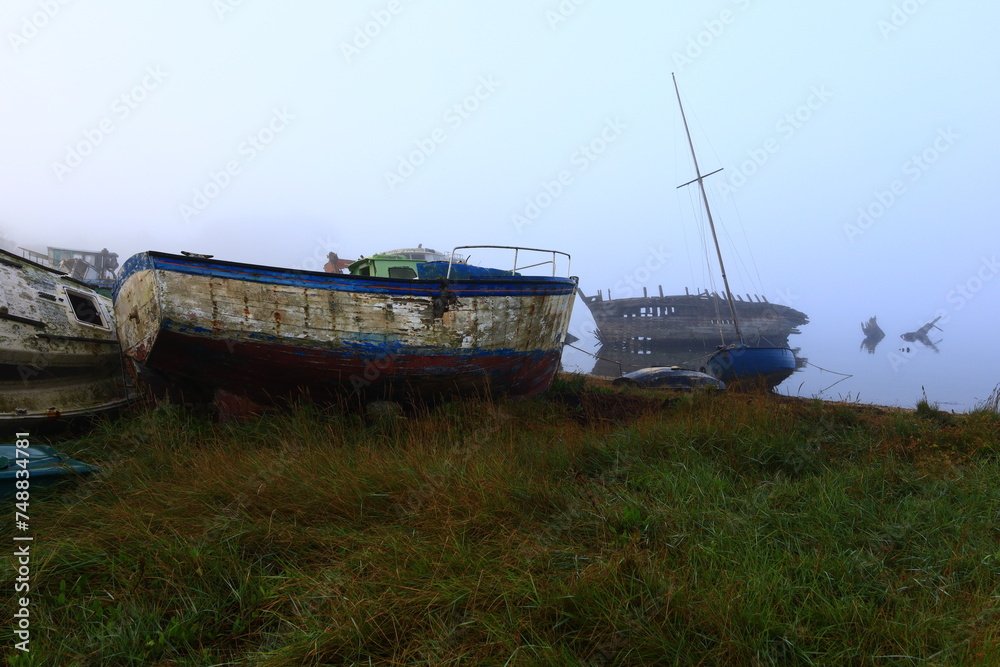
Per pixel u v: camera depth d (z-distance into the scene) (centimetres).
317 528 355
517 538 329
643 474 443
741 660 222
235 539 338
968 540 325
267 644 254
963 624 242
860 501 388
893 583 283
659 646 229
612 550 308
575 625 250
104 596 288
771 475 454
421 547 317
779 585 271
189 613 274
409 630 252
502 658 229
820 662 224
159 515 368
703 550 305
